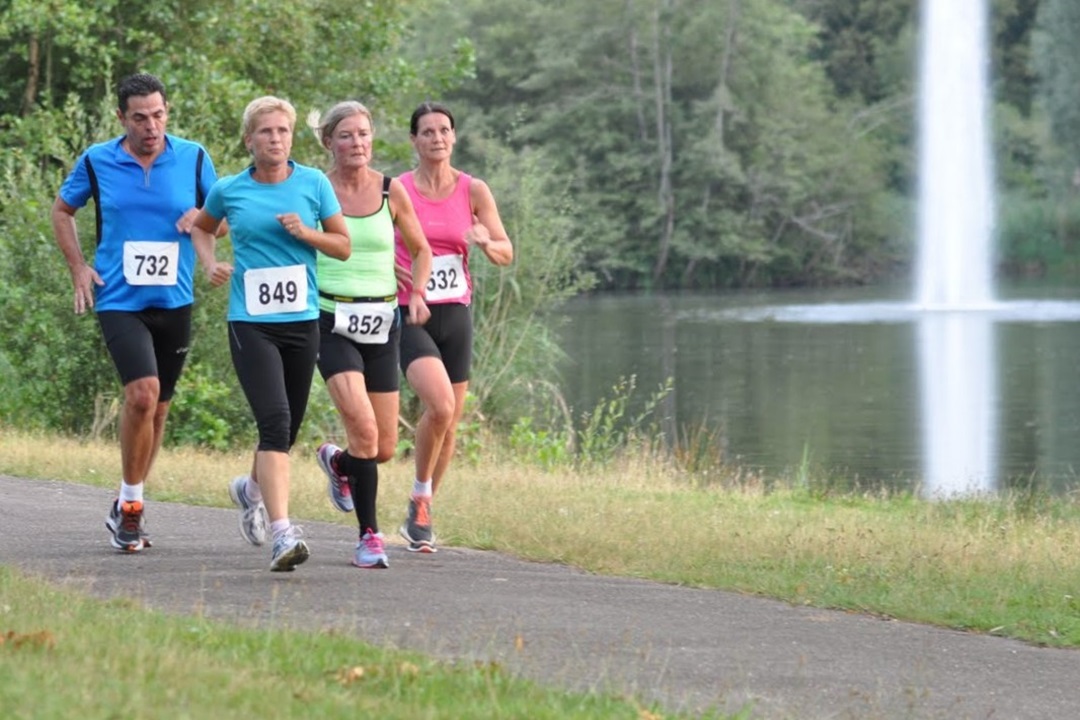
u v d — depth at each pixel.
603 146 183.38
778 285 192.12
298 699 13.45
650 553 23.67
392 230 21.98
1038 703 16.50
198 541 23.86
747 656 17.66
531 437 48.59
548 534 24.66
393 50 76.81
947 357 87.00
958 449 54.72
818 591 21.39
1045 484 46.19
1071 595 21.73
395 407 22.25
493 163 63.25
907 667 17.70
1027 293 153.12
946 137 166.25
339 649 15.59
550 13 184.25
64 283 47.34
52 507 27.09
